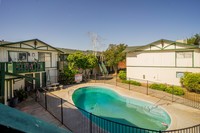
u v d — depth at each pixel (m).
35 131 1.46
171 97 15.40
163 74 21.89
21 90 14.31
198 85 16.52
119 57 32.31
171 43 20.89
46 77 21.05
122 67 38.03
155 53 22.58
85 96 19.28
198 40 34.34
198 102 13.68
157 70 22.45
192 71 19.41
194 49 19.06
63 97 15.14
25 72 15.52
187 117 10.29
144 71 23.86
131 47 31.34
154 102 13.67
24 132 1.33
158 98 15.01
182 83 19.77
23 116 1.69
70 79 23.52
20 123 1.46
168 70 21.42
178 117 10.28
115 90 18.80
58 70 23.52
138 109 13.87
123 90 18.77
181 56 20.25
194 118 10.12
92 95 19.91
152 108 12.94
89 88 21.62
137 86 21.50
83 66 25.42
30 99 13.91
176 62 20.67
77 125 8.66
